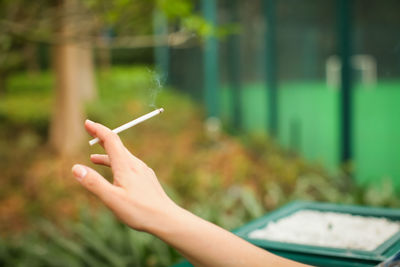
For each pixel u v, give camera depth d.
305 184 4.42
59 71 9.12
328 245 1.71
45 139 9.69
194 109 10.74
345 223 2.01
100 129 0.89
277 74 6.90
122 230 3.19
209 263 0.83
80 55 10.11
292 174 5.05
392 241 1.64
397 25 4.35
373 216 2.12
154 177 0.87
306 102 6.03
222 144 8.18
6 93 13.57
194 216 0.87
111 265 2.89
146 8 4.31
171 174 6.06
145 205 0.82
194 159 7.29
